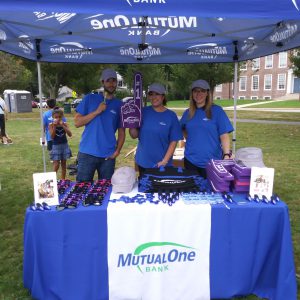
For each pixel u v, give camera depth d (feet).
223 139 11.52
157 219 8.38
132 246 8.46
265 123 55.21
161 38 15.17
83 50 16.37
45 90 105.29
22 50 15.24
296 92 150.20
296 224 14.65
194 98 11.57
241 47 16.65
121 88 97.91
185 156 11.96
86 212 8.36
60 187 10.25
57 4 6.43
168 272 8.61
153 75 81.25
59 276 8.52
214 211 8.49
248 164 9.83
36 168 25.05
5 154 30.48
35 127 52.80
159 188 9.53
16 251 12.41
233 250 8.68
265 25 13.21
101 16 12.75
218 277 8.75
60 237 8.42
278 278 8.71
